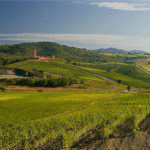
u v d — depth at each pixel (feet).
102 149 70.13
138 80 619.26
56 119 124.47
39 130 96.73
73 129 88.99
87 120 108.37
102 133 82.94
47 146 80.43
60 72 618.85
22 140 82.99
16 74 580.71
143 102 219.41
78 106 215.51
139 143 73.41
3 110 187.83
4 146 80.79
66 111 190.70
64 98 276.21
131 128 94.38
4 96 282.97
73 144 79.71
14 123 139.33
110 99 267.80
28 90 399.24
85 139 85.15
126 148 69.41
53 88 435.94
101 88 464.24
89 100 260.42
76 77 563.48
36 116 166.20
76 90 428.15
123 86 513.45
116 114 120.47
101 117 116.98
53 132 87.45
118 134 88.43
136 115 105.09
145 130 91.45
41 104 221.25
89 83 503.61
